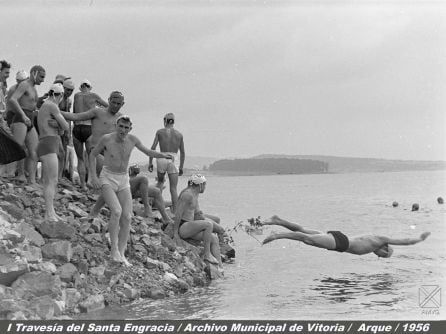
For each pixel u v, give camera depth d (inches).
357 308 342.0
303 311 335.0
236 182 6451.8
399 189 3171.8
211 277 439.8
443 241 685.3
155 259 423.8
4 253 330.6
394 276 450.9
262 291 391.5
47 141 396.8
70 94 517.7
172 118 575.2
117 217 385.4
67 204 458.0
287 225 487.8
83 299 335.0
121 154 389.7
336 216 1216.8
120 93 480.1
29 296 312.7
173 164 573.9
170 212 572.4
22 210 399.5
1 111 522.3
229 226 900.0
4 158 427.8
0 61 522.9
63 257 357.4
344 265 504.4
